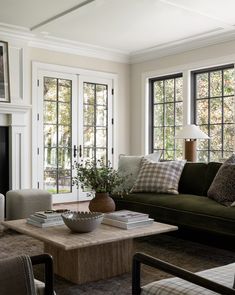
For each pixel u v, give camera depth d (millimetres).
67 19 5102
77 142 6590
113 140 7066
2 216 4254
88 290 2555
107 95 6988
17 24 5406
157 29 5602
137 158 4652
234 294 1167
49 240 2432
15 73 5699
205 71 6109
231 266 1762
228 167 3625
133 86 7238
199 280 1266
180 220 3527
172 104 6637
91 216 2766
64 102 6438
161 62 6680
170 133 6664
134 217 2811
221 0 4441
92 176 3145
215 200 3598
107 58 6938
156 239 3928
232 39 5590
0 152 5707
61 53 6355
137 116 7152
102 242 2424
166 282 1573
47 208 4516
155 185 4164
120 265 2885
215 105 5988
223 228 3162
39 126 6133
